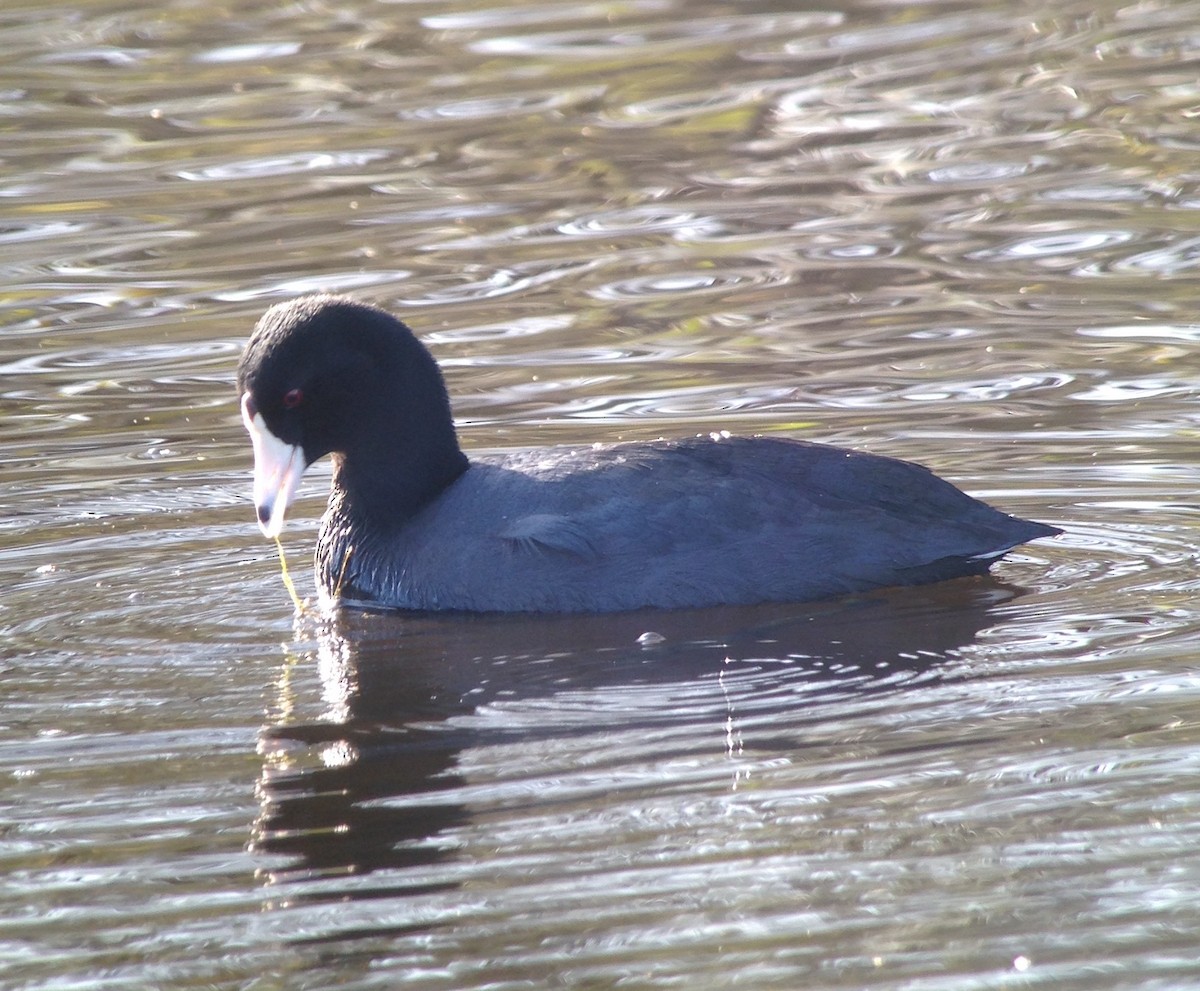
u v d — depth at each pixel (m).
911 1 28.61
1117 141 22.84
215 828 8.40
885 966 7.06
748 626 10.81
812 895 7.60
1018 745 8.88
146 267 20.05
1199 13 27.89
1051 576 11.50
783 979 7.02
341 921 7.57
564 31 27.64
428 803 8.55
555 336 17.69
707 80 25.80
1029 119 23.89
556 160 23.08
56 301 19.11
